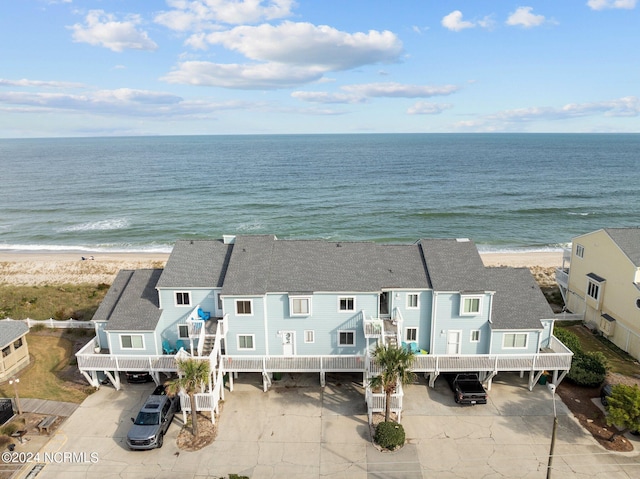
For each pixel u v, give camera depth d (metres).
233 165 198.00
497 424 28.70
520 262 66.25
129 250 76.06
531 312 33.03
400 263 34.88
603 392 30.77
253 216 97.19
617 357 37.19
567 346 35.28
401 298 33.12
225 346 33.00
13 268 64.69
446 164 196.88
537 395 31.84
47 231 87.62
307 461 25.56
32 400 31.52
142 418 27.55
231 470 24.94
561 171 167.88
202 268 34.62
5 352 34.78
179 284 33.09
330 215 97.38
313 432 28.09
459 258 34.91
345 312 32.59
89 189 132.00
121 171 177.00
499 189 127.44
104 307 34.56
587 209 100.62
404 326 33.75
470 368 31.59
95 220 95.38
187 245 36.78
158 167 191.38
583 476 24.31
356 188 130.62
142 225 91.12
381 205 106.75
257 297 31.92
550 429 28.20
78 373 35.34
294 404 30.98
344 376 34.44
